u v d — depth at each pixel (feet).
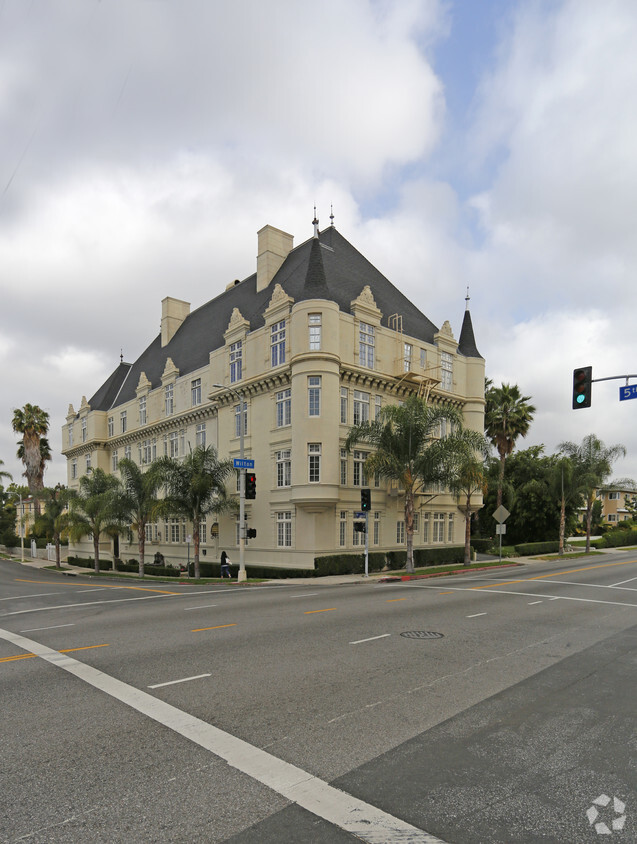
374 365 106.63
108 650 32.68
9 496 296.51
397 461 91.09
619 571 92.12
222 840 12.89
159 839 12.96
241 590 72.23
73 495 145.07
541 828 13.48
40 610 55.01
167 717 20.98
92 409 187.32
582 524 256.32
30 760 17.35
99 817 13.96
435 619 42.42
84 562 176.96
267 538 103.65
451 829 13.38
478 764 16.92
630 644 33.71
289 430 99.76
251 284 136.36
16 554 232.53
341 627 38.93
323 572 90.68
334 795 14.97
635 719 20.84
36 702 23.02
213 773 16.29
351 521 98.78
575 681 25.68
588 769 16.66
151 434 153.28
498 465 171.42
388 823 13.61
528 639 34.99
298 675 26.55
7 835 13.23
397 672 27.04
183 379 137.59
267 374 104.27
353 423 101.60
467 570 97.30
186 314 171.01
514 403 154.10
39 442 214.28
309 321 96.12
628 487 155.22
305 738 18.85
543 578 79.61
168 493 109.29
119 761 17.16
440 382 118.11
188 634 37.19
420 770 16.47
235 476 113.60
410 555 92.32
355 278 117.60
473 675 26.58
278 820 13.73
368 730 19.56
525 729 19.76
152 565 142.31
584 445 147.54
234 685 24.98
